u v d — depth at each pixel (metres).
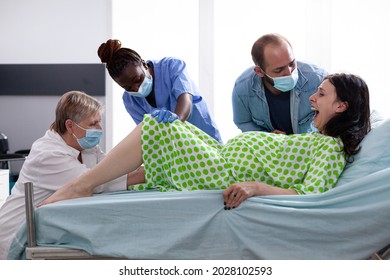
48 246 1.71
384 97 4.24
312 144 1.87
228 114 4.35
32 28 4.42
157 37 4.34
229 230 1.69
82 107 2.02
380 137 1.81
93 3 4.36
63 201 1.77
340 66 4.27
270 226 1.67
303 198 1.70
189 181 1.85
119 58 2.39
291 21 4.29
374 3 4.23
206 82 4.33
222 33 4.32
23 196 1.99
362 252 1.68
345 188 1.69
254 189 1.71
